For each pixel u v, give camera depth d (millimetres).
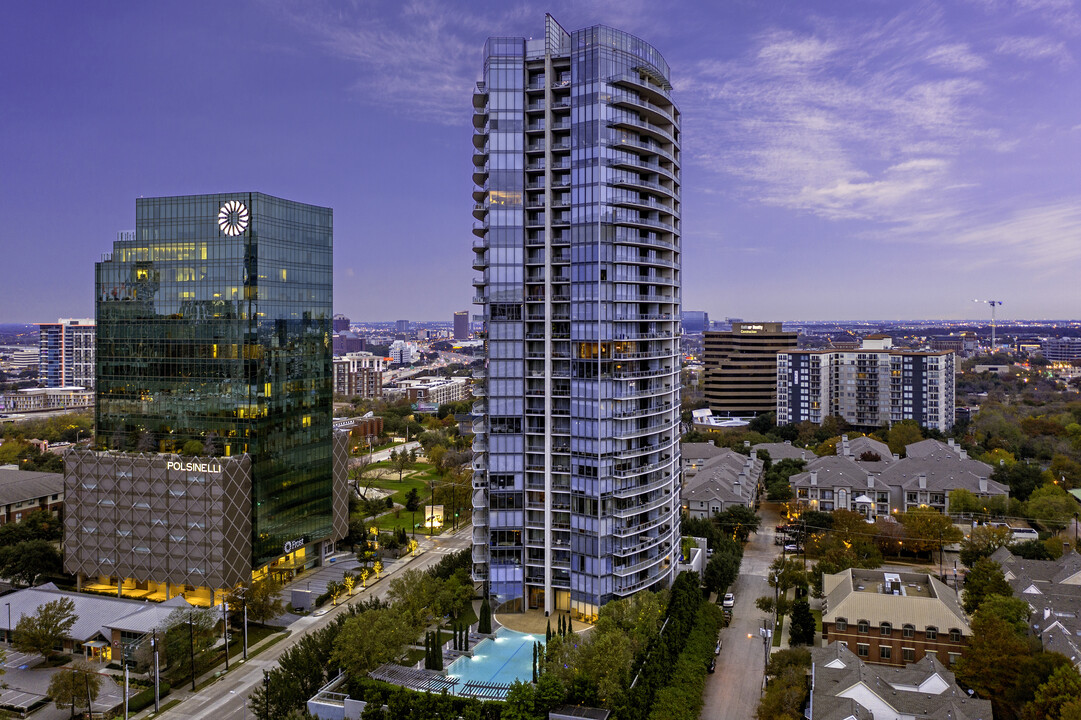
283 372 148750
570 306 122000
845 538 158750
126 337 150125
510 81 123812
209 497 132500
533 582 125688
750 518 179375
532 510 124938
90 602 123938
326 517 162500
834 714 82375
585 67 120562
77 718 95750
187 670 108750
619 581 120938
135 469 137250
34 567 143500
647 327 131000
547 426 123250
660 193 130125
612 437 120562
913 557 164750
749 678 108562
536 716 87688
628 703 88625
